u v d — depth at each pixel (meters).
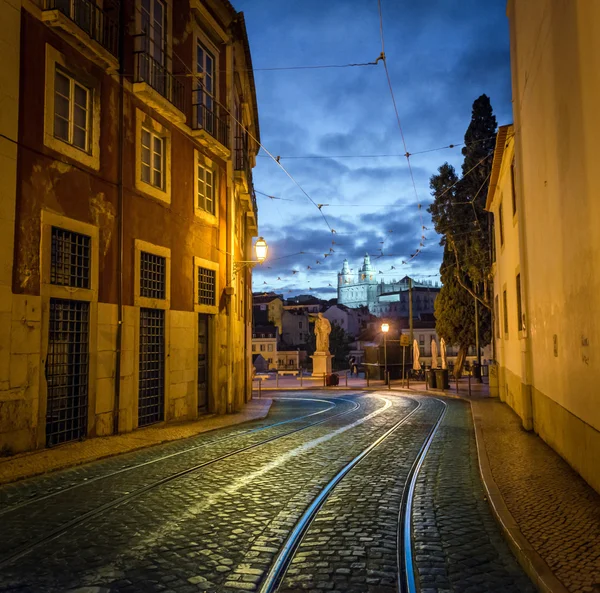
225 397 16.92
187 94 15.01
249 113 23.64
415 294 134.88
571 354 7.86
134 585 4.08
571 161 7.44
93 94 11.17
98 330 11.06
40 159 9.66
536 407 11.38
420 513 6.12
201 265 15.54
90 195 10.93
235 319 18.48
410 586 4.15
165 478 7.62
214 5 16.25
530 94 10.51
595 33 6.08
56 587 4.02
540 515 5.66
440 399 22.73
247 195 20.30
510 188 15.24
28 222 9.34
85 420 10.71
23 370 9.13
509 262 16.12
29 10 9.48
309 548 4.96
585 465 7.15
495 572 4.43
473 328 33.66
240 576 4.28
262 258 17.50
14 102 9.11
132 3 12.39
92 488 7.02
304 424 14.28
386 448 10.48
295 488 7.16
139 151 12.66
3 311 8.79
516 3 11.88
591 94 6.34
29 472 7.68
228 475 7.93
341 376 45.59
